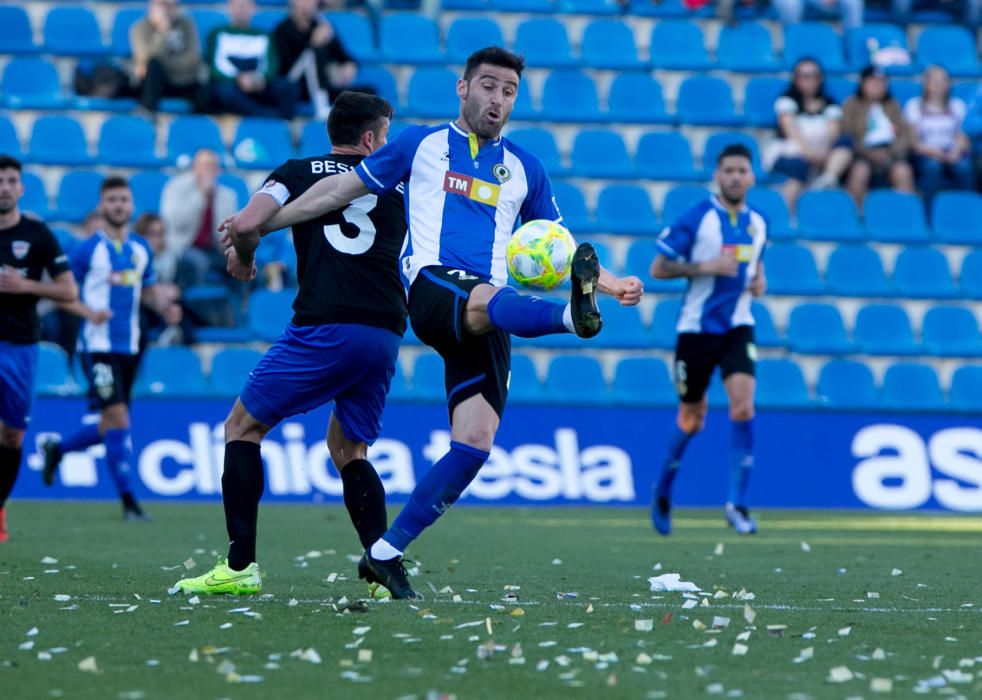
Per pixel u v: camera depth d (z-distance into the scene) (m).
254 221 20.09
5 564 25.61
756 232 36.97
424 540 33.59
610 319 56.41
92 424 41.19
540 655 15.51
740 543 34.06
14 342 31.55
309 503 48.03
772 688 13.87
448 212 19.67
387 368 21.14
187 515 40.94
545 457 49.56
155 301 41.97
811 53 69.75
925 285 59.69
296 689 13.47
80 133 59.81
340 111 21.38
